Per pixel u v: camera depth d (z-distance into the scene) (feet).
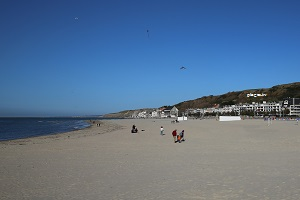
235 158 58.44
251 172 43.93
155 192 33.63
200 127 208.13
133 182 38.78
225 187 35.35
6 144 99.09
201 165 50.78
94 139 117.08
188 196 31.81
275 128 178.81
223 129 175.52
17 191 34.73
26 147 86.58
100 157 63.05
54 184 38.09
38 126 326.03
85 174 44.45
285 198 30.32
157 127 228.63
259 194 32.01
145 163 54.08
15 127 300.61
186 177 41.32
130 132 166.61
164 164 52.65
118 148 81.66
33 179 41.16
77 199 31.24
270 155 62.23
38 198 31.73
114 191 34.32
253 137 113.29
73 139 118.83
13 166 52.11
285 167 47.70
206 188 35.04
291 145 82.38
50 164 54.13
